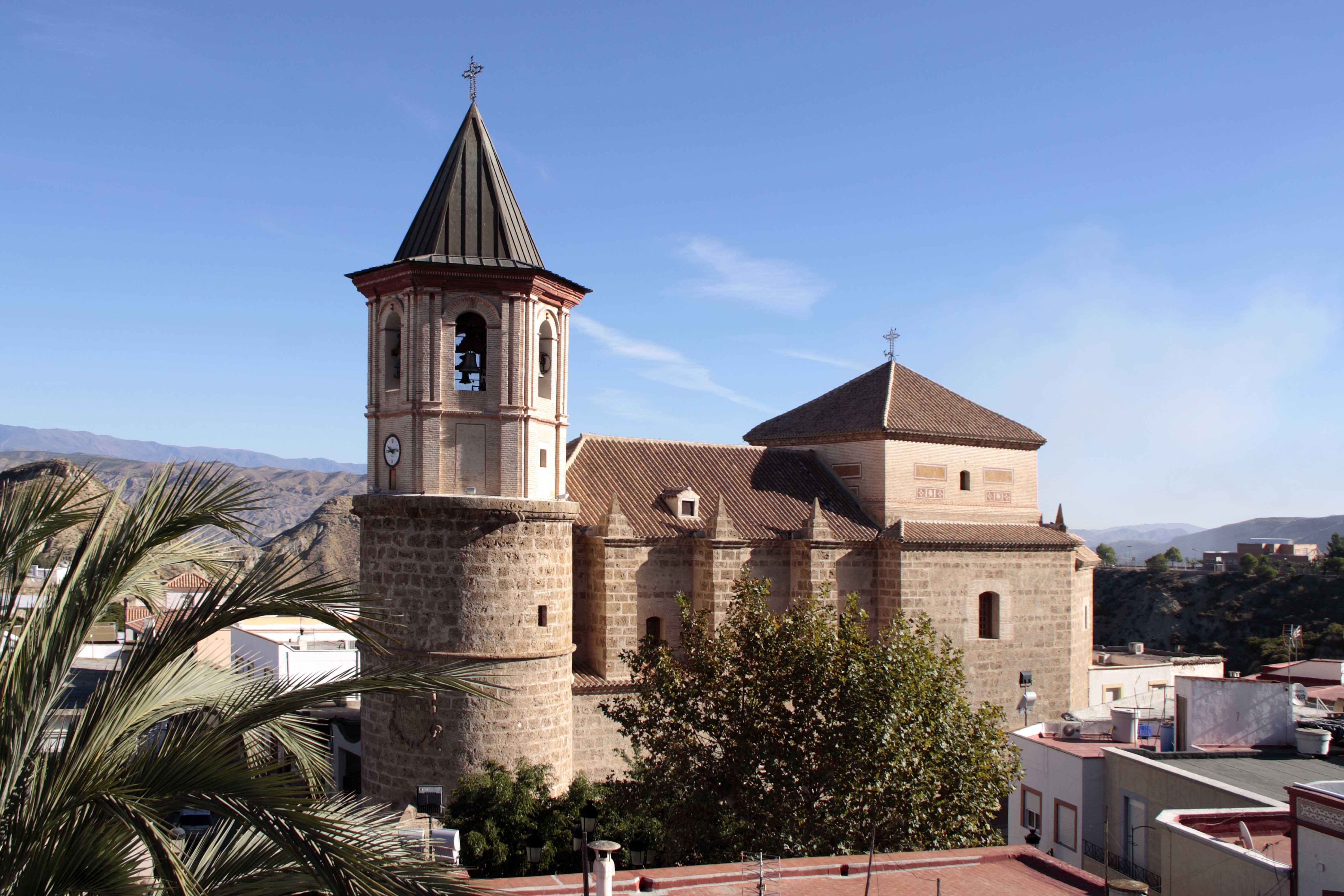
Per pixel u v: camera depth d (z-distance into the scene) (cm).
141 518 1296
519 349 3447
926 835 2748
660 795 2931
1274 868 2092
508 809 3133
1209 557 17962
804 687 2867
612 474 4331
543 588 3462
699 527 4197
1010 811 3606
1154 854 2891
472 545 3359
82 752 1152
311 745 1459
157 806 1073
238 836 1278
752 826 2775
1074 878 2259
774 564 4325
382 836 1212
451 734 3341
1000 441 4944
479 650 3350
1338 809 1977
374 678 1302
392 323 3553
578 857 3020
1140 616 13200
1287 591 12144
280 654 5381
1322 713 3547
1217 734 3234
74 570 1252
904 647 2916
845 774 2731
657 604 4062
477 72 3691
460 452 3412
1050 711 4834
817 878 2236
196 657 1574
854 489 4753
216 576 1528
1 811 1116
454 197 3506
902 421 4678
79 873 1062
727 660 3005
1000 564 4716
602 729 3847
